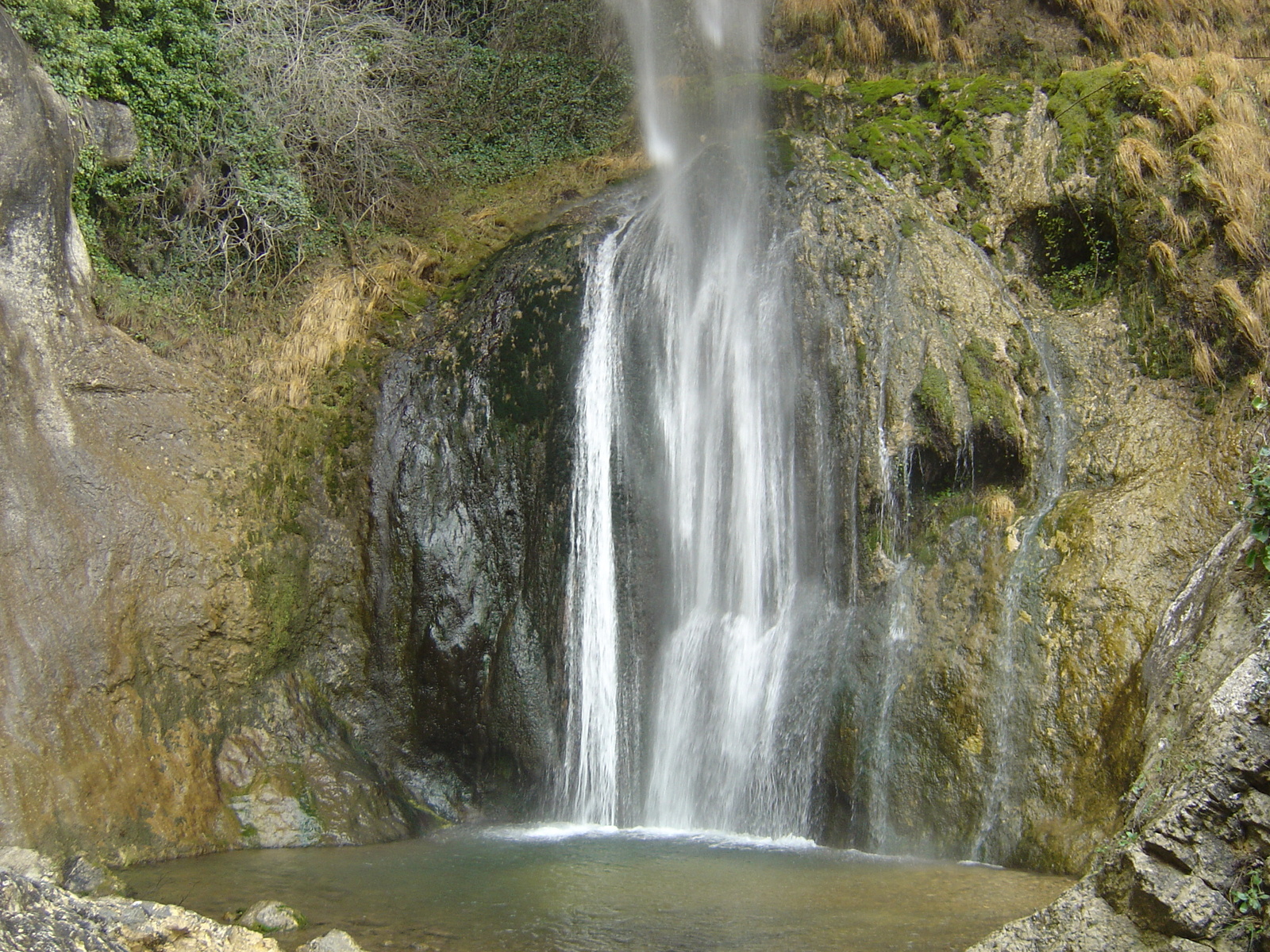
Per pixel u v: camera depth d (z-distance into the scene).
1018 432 9.66
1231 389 9.19
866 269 10.48
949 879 7.55
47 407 9.55
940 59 14.08
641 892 7.45
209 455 10.58
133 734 9.09
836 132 13.20
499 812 10.71
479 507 11.21
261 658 10.27
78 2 11.49
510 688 10.78
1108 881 5.32
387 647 11.01
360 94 14.66
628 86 15.92
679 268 11.31
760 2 15.45
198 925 5.91
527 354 11.53
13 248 9.65
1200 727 5.55
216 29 13.05
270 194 13.11
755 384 10.54
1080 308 10.73
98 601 9.20
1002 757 8.31
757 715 9.77
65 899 5.50
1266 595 6.61
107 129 11.83
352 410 11.62
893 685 9.05
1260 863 4.88
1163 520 8.54
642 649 10.61
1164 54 12.89
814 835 9.15
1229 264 9.70
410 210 14.41
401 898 7.39
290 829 9.49
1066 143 11.30
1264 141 10.23
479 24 17.20
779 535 10.18
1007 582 8.89
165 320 11.65
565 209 13.93
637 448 10.99
